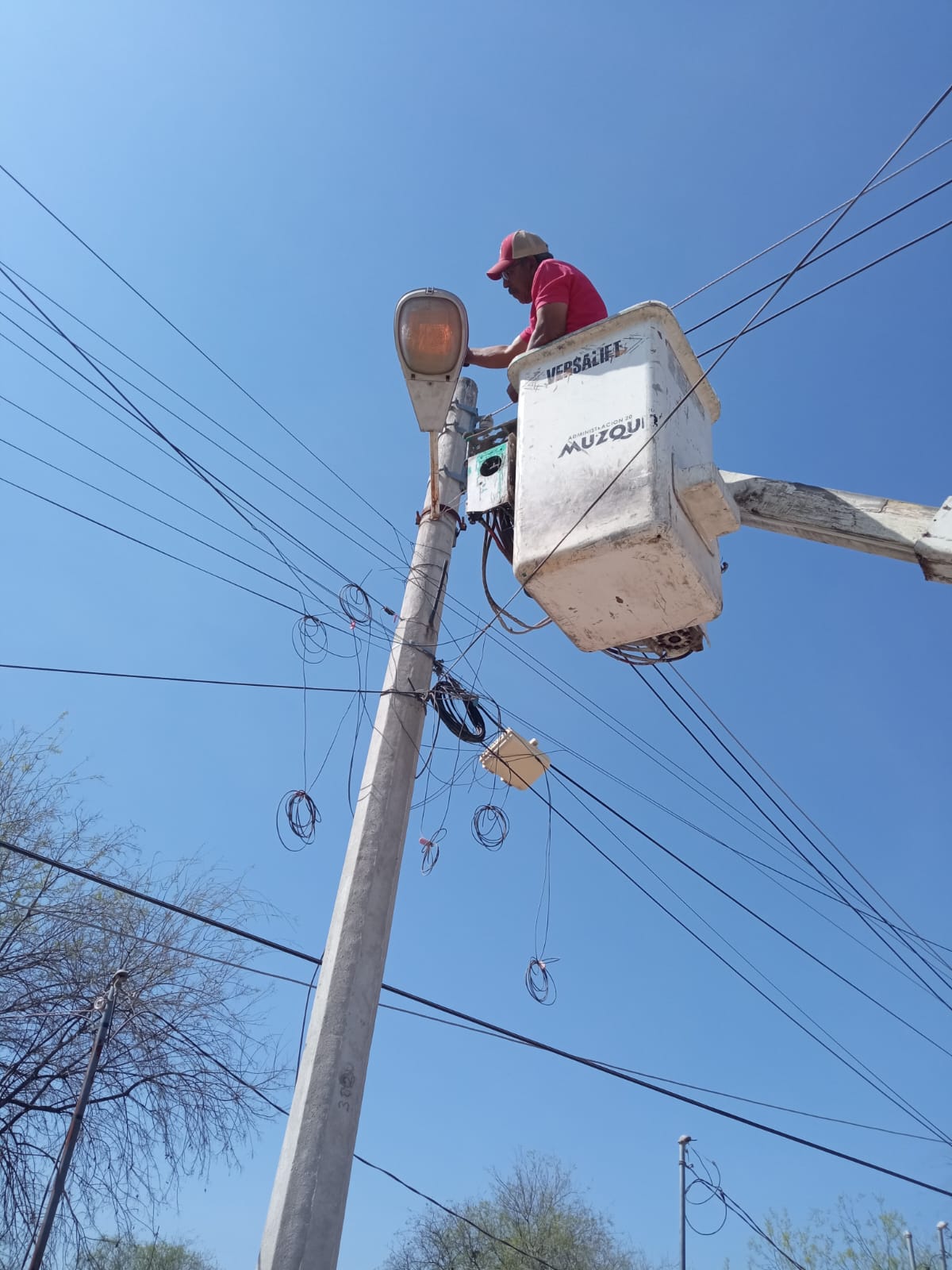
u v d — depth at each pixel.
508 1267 21.00
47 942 9.44
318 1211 3.71
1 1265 7.99
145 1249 13.28
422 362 4.78
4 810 9.92
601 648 4.54
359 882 4.53
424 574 5.66
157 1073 9.02
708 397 4.56
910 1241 20.30
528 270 5.50
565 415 4.31
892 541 3.89
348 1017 4.17
